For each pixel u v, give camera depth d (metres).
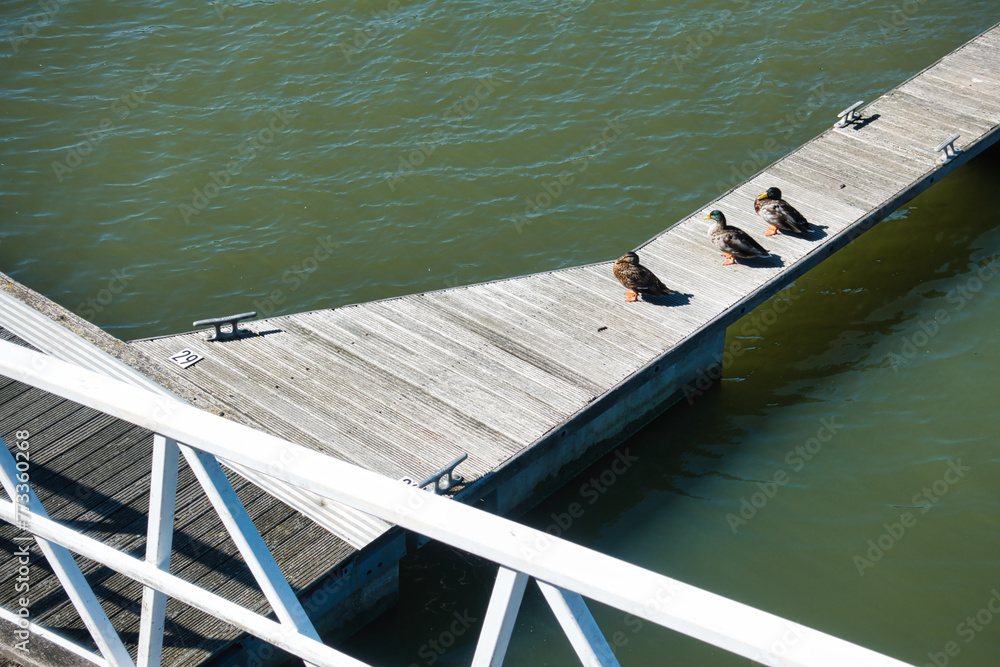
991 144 16.59
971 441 12.17
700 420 12.84
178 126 18.52
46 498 9.12
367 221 16.38
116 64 20.23
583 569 3.01
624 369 11.59
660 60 19.86
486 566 10.60
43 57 20.45
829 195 14.87
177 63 20.20
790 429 12.57
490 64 19.89
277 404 10.88
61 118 18.69
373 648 9.60
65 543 4.76
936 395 12.97
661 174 17.16
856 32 20.69
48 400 10.47
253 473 9.83
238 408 10.77
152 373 11.23
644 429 12.73
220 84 19.56
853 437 12.35
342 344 11.98
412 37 20.72
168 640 7.92
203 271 15.47
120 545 8.64
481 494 9.95
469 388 11.27
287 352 11.80
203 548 8.76
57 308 11.95
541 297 13.03
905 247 16.17
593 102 18.81
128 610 8.09
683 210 16.41
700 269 13.48
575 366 11.68
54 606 7.98
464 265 15.52
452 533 3.19
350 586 9.23
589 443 11.89
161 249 15.91
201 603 4.25
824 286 15.41
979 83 17.66
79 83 19.67
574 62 19.88
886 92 18.45
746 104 18.69
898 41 20.34
